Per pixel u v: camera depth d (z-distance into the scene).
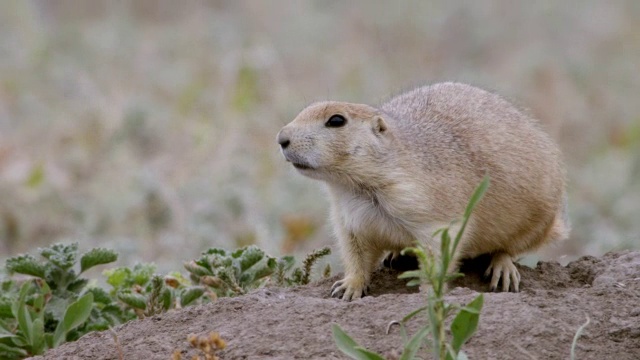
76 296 9.92
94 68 25.58
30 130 21.77
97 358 7.98
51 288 10.03
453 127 10.44
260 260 10.30
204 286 10.05
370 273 10.22
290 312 8.19
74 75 25.08
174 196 16.83
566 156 21.95
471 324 6.77
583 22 30.08
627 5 31.22
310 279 10.81
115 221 16.88
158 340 8.08
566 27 29.91
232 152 19.55
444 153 10.15
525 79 25.19
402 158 10.02
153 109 22.27
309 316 8.08
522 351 7.39
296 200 17.89
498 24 30.28
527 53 27.17
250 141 20.38
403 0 31.17
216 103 22.58
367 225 10.12
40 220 17.59
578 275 9.92
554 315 7.90
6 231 17.30
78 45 28.02
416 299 8.18
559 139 22.36
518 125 10.80
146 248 15.25
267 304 8.47
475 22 29.88
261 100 22.52
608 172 20.09
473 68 26.83
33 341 8.90
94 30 29.31
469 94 11.08
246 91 22.39
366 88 24.23
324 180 10.30
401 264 10.54
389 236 10.13
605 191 19.19
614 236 16.27
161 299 9.78
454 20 29.72
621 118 23.80
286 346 7.66
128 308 10.16
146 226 16.28
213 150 19.73
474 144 10.33
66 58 26.94
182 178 18.53
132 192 17.67
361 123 10.13
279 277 10.39
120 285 10.69
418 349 7.38
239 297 8.67
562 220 11.55
